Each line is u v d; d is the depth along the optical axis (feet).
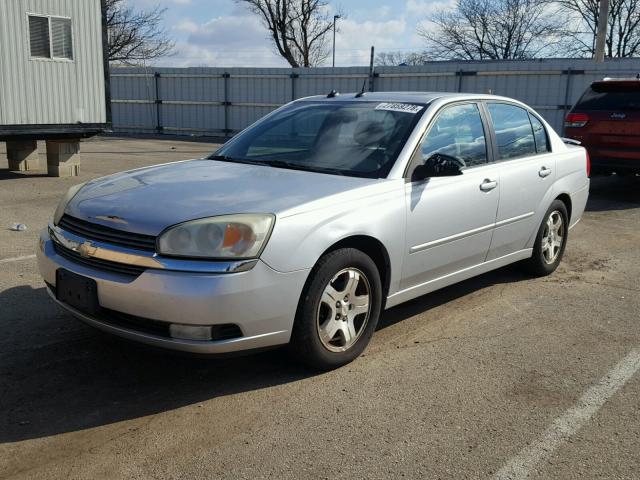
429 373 12.81
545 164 18.49
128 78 83.61
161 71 81.56
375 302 13.19
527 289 18.57
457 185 14.87
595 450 10.19
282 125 16.37
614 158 32.63
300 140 15.49
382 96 16.29
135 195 12.23
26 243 22.48
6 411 11.03
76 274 11.46
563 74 59.72
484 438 10.46
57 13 41.39
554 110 60.70
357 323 13.12
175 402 11.47
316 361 12.28
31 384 12.01
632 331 15.40
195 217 10.92
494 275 19.97
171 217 11.00
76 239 11.75
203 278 10.48
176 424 10.73
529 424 10.94
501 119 17.44
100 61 44.19
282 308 11.24
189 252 10.62
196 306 10.43
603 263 21.83
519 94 62.08
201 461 9.66
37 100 40.88
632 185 40.45
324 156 14.57
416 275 14.25
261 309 10.95
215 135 80.48
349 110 15.81
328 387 12.10
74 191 13.58
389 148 14.15
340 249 12.21
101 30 43.96
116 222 11.32
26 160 44.50
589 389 12.28
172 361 13.10
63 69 42.11
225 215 10.97
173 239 10.68
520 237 17.85
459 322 15.78
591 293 18.35
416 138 14.26
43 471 9.36
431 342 14.46
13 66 39.47
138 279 10.64
